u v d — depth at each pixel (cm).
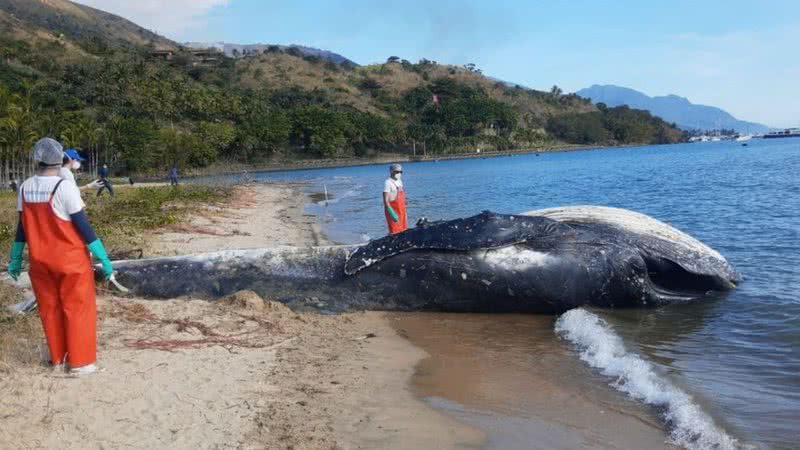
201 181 5384
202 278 880
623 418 519
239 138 10156
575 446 474
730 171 4216
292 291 880
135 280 873
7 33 12481
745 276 1019
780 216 1727
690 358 654
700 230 1555
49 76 10581
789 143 13250
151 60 14300
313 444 465
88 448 434
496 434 496
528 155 13775
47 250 538
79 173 6988
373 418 521
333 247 906
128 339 672
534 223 886
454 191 3569
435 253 869
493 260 856
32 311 719
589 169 5912
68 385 529
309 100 14300
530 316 867
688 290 923
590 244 875
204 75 14775
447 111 14638
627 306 884
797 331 725
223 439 462
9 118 5294
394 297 875
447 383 609
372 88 17600
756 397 545
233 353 659
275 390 566
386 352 705
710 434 470
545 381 609
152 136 8156
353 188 4241
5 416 464
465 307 873
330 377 613
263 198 3488
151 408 504
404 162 11800
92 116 9300
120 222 1741
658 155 9525
